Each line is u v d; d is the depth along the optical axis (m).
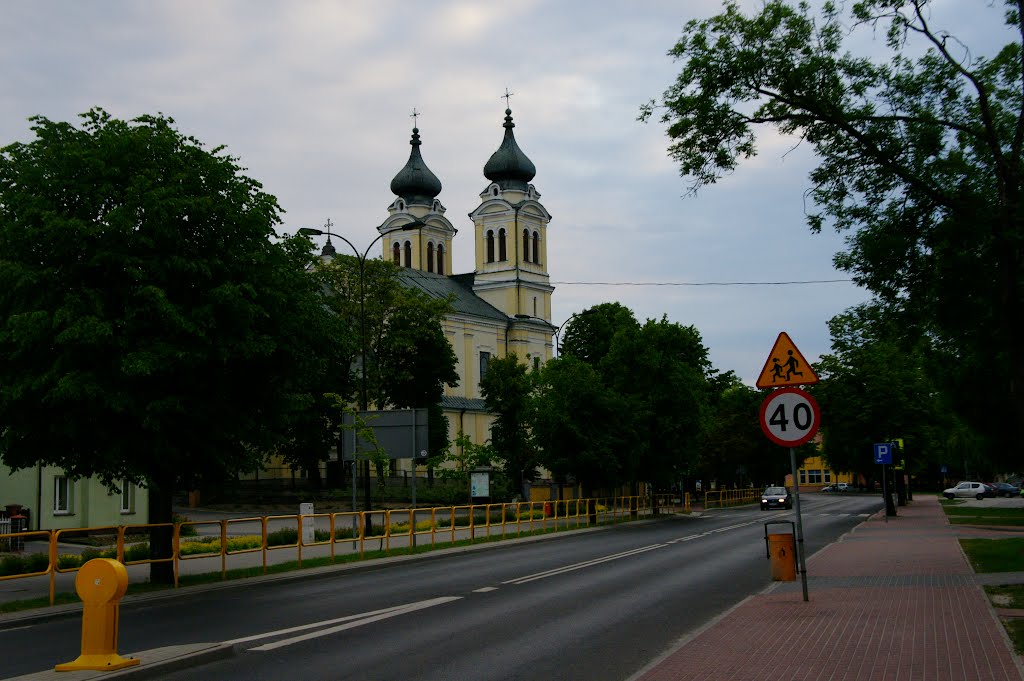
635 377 58.09
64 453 21.34
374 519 53.12
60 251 20.03
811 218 19.59
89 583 11.05
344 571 25.56
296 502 67.06
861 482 125.19
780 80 18.41
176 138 22.17
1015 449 29.45
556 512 43.44
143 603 18.94
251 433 22.97
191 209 20.83
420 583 21.69
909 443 55.62
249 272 21.83
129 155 21.12
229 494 66.50
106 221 20.02
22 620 16.31
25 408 20.25
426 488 69.06
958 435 71.94
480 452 58.22
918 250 18.44
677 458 57.66
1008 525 39.78
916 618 13.99
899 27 18.30
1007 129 18.08
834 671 10.38
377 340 75.62
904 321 19.14
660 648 12.59
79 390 19.20
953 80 18.22
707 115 18.84
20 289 19.81
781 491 68.56
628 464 51.47
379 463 38.94
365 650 12.57
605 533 42.16
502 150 110.44
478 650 12.52
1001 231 16.80
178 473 22.58
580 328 91.00
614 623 14.83
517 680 10.59
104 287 20.56
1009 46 18.33
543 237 112.31
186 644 12.81
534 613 16.06
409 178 112.44
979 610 14.66
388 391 76.31
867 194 18.94
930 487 127.19
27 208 20.00
